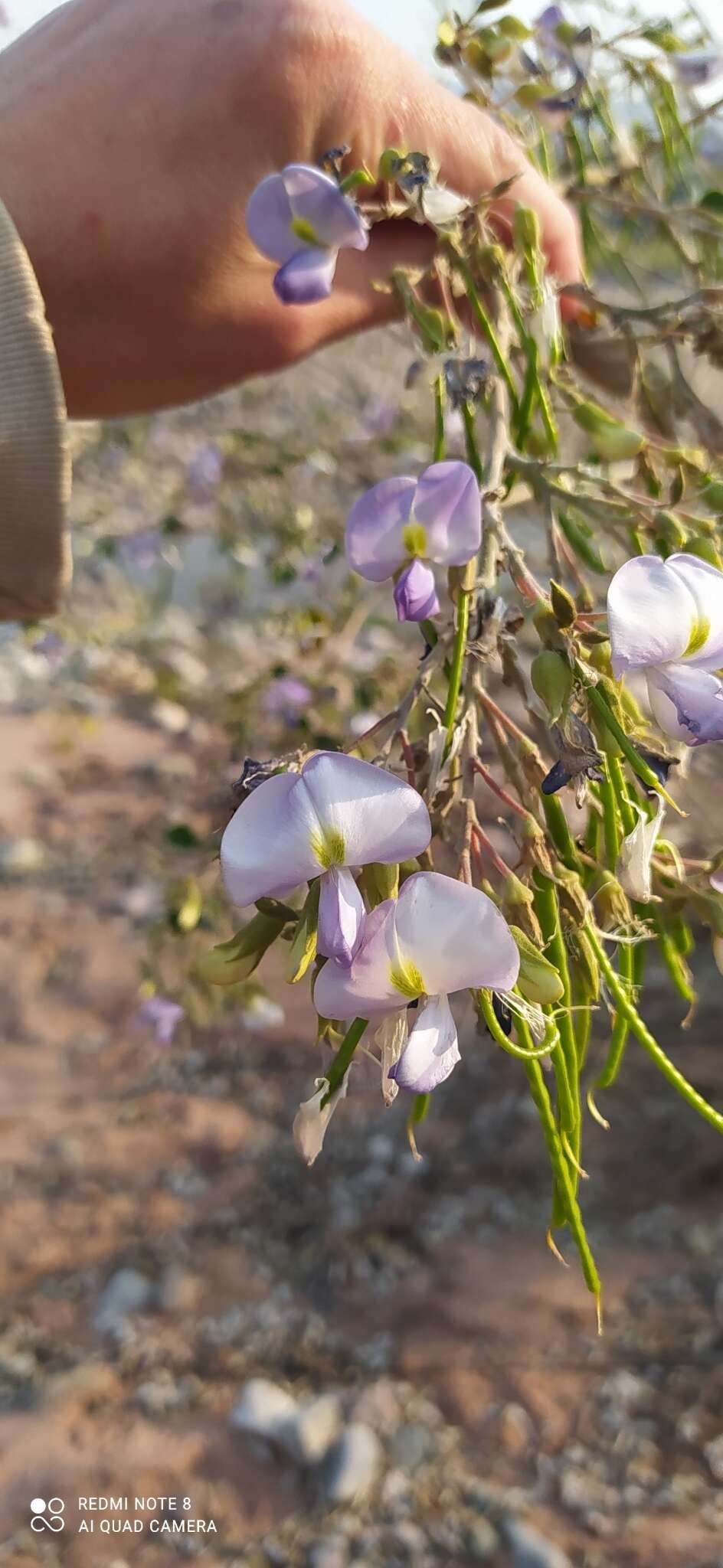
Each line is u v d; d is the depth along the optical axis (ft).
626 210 1.32
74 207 1.14
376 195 1.12
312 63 1.08
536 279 0.95
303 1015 3.08
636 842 0.74
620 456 0.95
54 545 0.96
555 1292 2.26
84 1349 2.22
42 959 3.38
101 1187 2.59
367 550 0.83
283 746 3.05
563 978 0.76
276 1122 2.74
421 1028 0.72
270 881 0.72
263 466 3.38
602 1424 2.01
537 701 0.81
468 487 0.82
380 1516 1.90
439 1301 2.27
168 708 4.79
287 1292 2.31
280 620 3.24
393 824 0.72
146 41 1.13
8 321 0.92
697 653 0.75
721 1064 2.71
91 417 1.33
